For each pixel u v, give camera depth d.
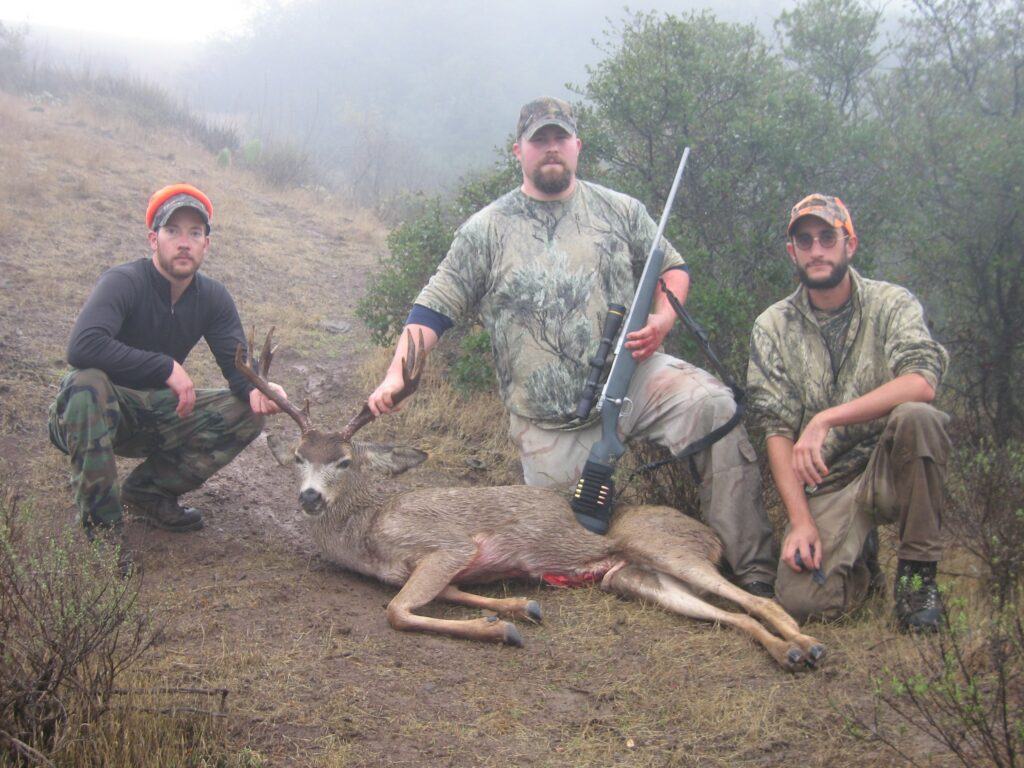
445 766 3.47
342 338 9.17
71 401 5.03
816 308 5.00
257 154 16.14
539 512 5.24
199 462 5.65
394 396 5.43
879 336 4.85
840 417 4.55
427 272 8.18
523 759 3.54
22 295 8.62
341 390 8.06
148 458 5.70
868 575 4.73
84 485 5.02
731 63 7.88
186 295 5.61
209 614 4.60
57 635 3.37
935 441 4.37
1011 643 3.61
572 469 5.71
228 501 6.25
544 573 5.27
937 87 8.53
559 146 5.63
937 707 3.35
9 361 7.38
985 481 4.86
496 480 6.86
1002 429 6.75
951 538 5.15
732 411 5.27
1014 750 3.12
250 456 6.83
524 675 4.21
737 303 6.77
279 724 3.64
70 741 3.16
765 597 5.00
